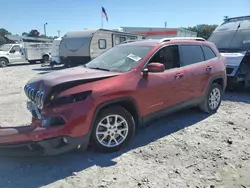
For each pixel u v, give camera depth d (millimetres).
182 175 3215
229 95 7867
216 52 5754
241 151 3867
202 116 5539
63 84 3326
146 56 4188
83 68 4410
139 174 3236
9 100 7473
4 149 3393
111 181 3090
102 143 3689
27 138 3203
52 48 19875
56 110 3217
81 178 3156
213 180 3111
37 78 3885
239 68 7750
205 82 5281
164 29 32375
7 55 21156
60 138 3225
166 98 4383
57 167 3412
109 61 4500
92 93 3422
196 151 3865
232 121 5250
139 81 3943
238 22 9000
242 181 3092
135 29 30828
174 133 4582
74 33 17750
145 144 4113
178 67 4703
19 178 3166
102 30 17062
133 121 3945
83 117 3320
